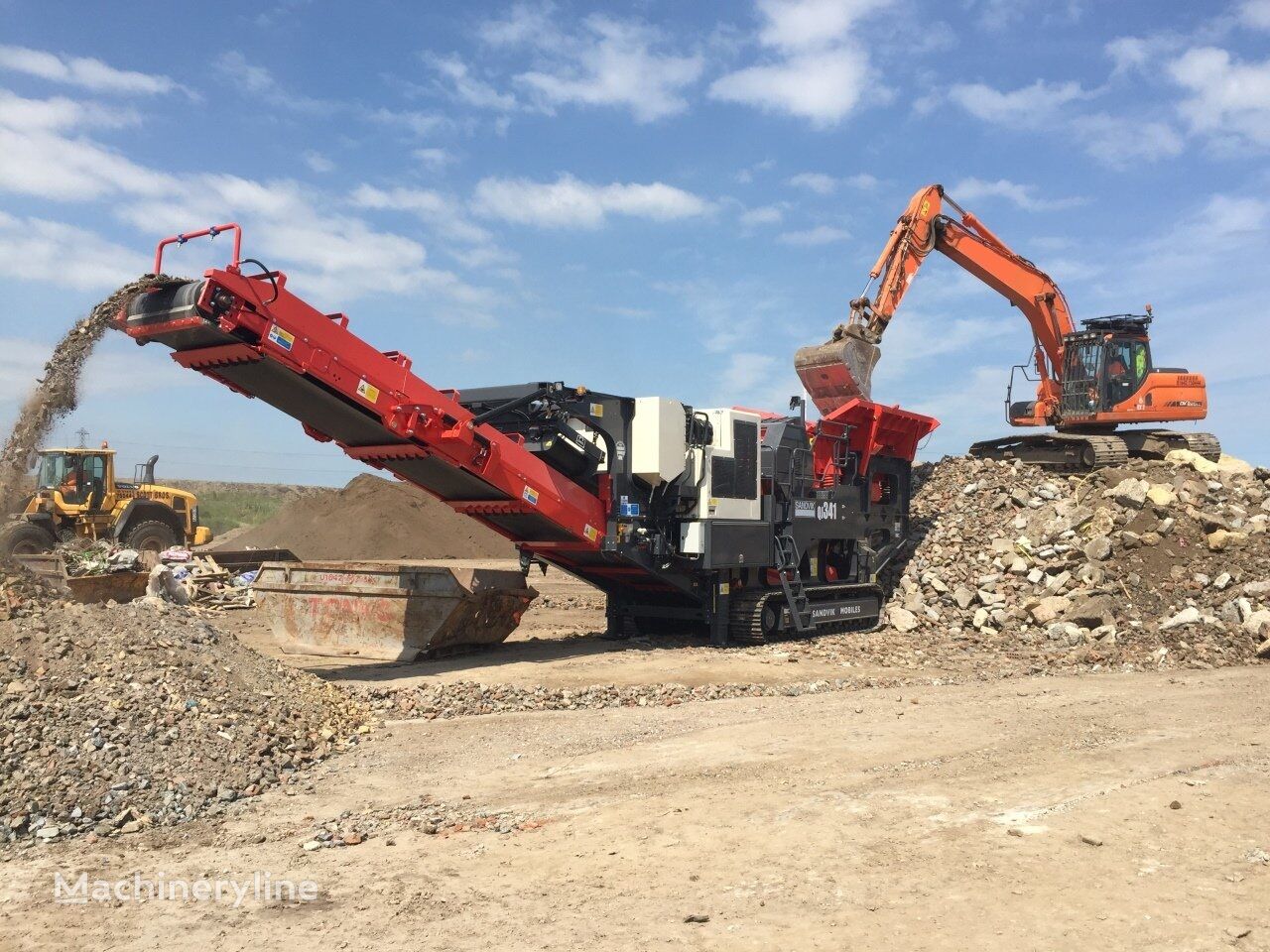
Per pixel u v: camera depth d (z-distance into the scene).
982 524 18.92
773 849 5.96
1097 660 14.38
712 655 14.32
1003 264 22.31
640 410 13.95
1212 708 10.36
